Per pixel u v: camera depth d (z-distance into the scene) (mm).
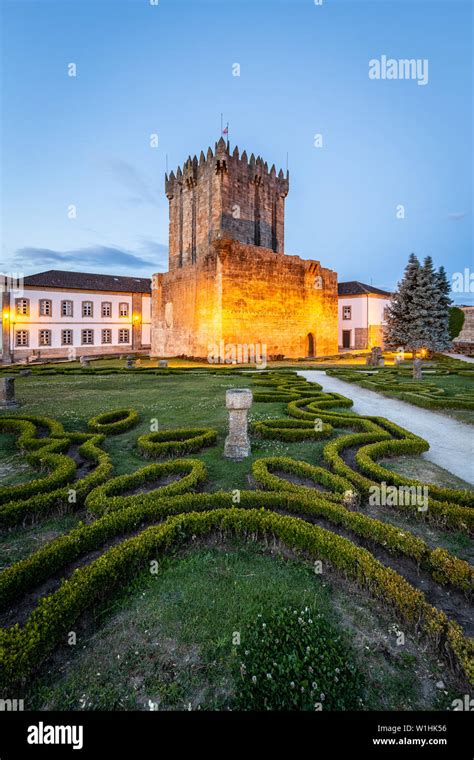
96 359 38094
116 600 3320
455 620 3033
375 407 11898
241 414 7055
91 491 5109
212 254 30250
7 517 4523
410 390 14195
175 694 2467
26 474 6336
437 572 3512
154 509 4504
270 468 6289
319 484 5719
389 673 2609
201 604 3264
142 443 7234
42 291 41906
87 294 44781
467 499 4836
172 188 39125
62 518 4828
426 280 33969
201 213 35188
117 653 2777
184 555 3992
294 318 34406
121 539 4211
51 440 7523
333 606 3244
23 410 11258
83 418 10172
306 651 2730
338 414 9820
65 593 2994
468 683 2520
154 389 15633
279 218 39000
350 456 7039
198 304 32250
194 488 5398
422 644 2838
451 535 4391
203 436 7688
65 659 2730
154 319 39656
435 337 33531
